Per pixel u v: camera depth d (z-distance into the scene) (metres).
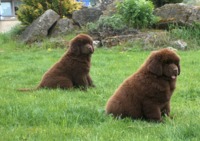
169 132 7.84
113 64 19.14
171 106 10.84
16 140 7.58
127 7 25.55
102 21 25.56
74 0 30.95
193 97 12.30
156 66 8.56
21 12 30.03
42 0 29.73
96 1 49.50
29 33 27.97
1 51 26.39
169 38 23.84
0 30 42.38
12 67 19.66
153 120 8.73
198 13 25.16
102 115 9.10
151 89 8.62
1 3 47.81
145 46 23.44
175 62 8.64
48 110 9.73
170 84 8.78
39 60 21.72
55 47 25.83
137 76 8.89
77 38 13.33
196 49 23.36
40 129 8.26
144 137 7.66
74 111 9.55
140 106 8.81
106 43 24.41
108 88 13.62
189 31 24.53
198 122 8.45
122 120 8.78
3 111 9.64
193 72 16.44
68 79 13.18
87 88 13.30
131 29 24.98
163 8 26.19
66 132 8.01
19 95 12.23
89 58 13.52
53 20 27.91
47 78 13.27
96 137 7.54
